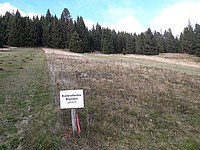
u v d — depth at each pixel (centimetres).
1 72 2517
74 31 10456
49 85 1889
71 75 2333
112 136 1102
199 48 10356
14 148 977
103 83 2067
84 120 1212
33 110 1356
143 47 10975
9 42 9994
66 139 1029
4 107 1423
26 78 2233
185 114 1528
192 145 1093
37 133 1070
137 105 1545
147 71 3244
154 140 1109
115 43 11706
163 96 1878
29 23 10700
